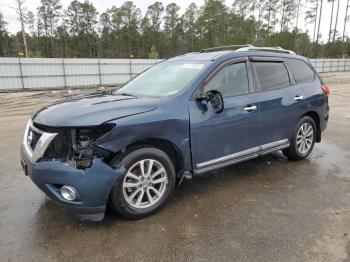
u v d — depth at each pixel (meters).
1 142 6.56
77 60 27.33
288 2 69.88
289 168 4.90
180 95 3.56
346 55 72.38
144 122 3.16
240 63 4.21
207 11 73.56
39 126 3.20
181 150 3.51
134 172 3.27
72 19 74.75
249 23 72.88
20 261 2.67
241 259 2.68
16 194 3.94
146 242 2.93
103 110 3.19
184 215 3.42
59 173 2.92
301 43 70.88
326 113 5.53
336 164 5.09
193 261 2.66
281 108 4.58
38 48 69.62
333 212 3.47
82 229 3.15
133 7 80.44
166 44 81.94
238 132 4.04
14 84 24.73
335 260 2.66
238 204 3.68
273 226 3.19
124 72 30.14
